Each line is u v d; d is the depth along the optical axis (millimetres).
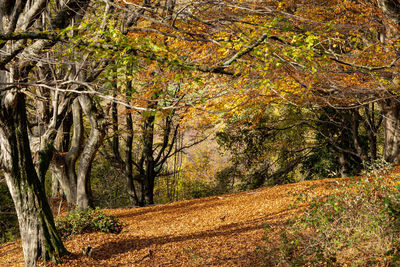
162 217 13570
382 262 5270
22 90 7207
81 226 10117
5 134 7625
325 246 6062
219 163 32562
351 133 20625
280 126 20422
